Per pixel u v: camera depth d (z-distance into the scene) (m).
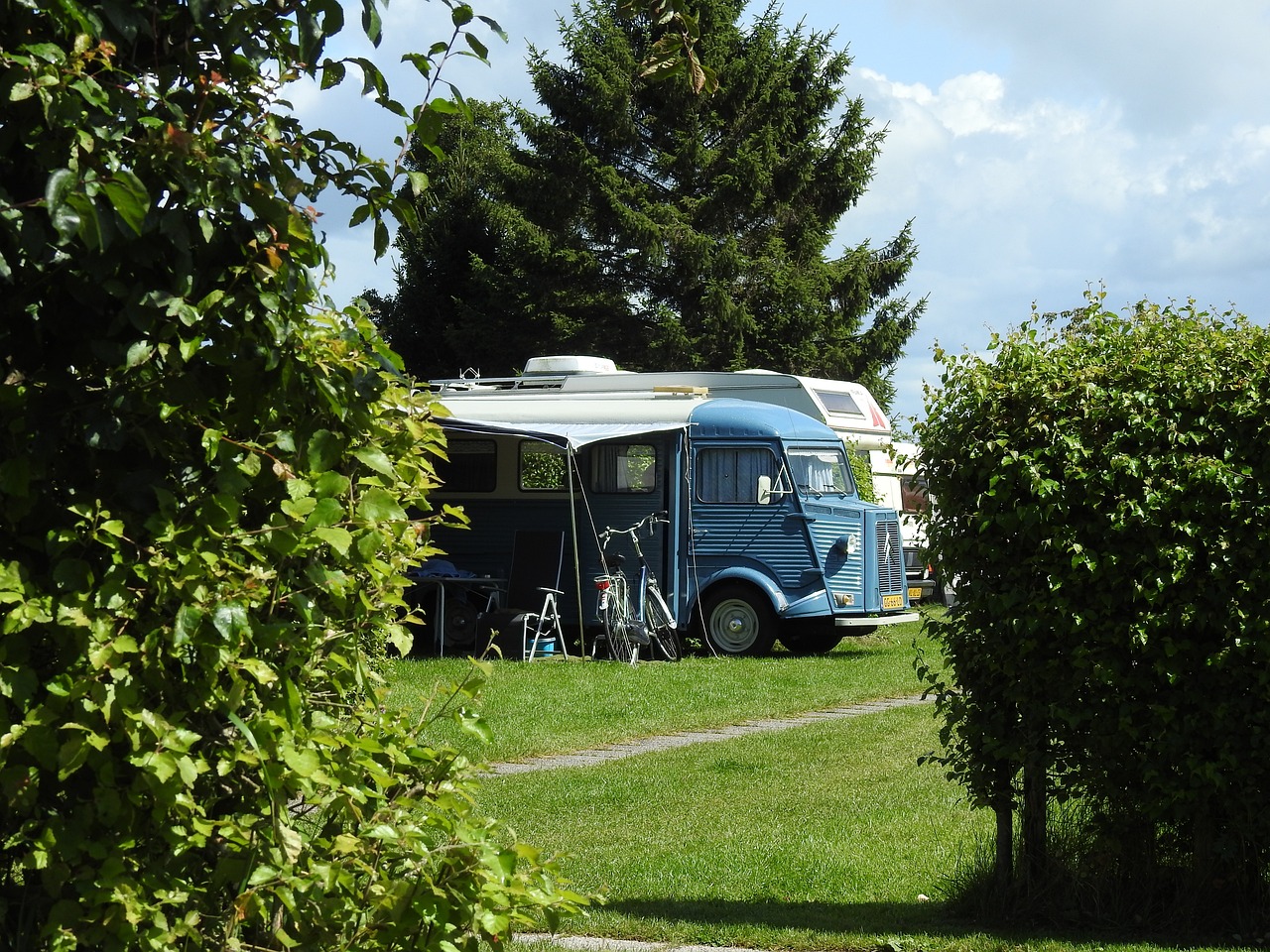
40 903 3.12
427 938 3.40
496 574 22.00
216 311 3.07
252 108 3.21
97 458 3.13
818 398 23.95
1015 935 6.82
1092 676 6.82
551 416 22.23
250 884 3.13
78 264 2.95
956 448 7.16
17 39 2.92
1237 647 6.54
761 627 21.30
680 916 7.20
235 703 3.08
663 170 44.16
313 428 3.34
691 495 21.59
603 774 11.90
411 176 3.46
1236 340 6.90
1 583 2.86
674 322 41.66
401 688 15.06
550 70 43.78
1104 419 6.83
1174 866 7.16
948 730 7.21
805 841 9.09
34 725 2.87
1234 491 6.57
